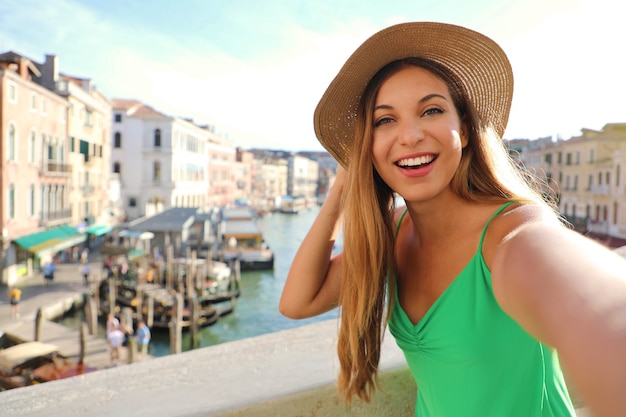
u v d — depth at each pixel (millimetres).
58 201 31109
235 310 28016
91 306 19922
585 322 497
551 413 997
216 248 43469
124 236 36781
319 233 1340
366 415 1364
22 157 25953
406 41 1117
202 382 1343
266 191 111375
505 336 932
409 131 1038
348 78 1195
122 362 16125
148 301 23797
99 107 39719
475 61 1150
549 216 889
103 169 41812
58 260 31859
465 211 1032
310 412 1281
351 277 1227
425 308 1074
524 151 48219
